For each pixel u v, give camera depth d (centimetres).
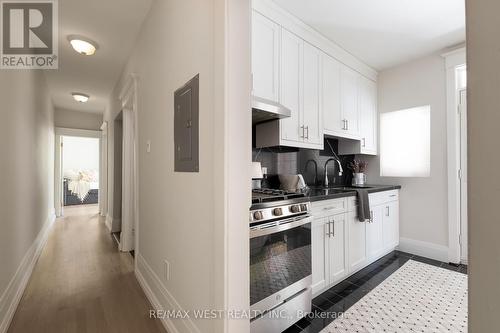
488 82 33
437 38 262
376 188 281
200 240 132
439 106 292
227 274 112
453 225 280
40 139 331
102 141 571
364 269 265
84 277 246
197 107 135
